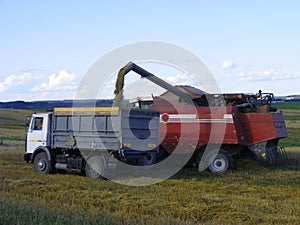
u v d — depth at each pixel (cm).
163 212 1096
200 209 1158
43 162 1945
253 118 2045
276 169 2039
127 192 1431
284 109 10381
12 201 1123
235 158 2127
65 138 1875
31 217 887
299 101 13350
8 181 1623
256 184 1652
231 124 2022
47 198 1270
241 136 2041
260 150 2038
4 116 8575
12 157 2500
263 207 1207
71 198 1275
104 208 1141
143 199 1295
